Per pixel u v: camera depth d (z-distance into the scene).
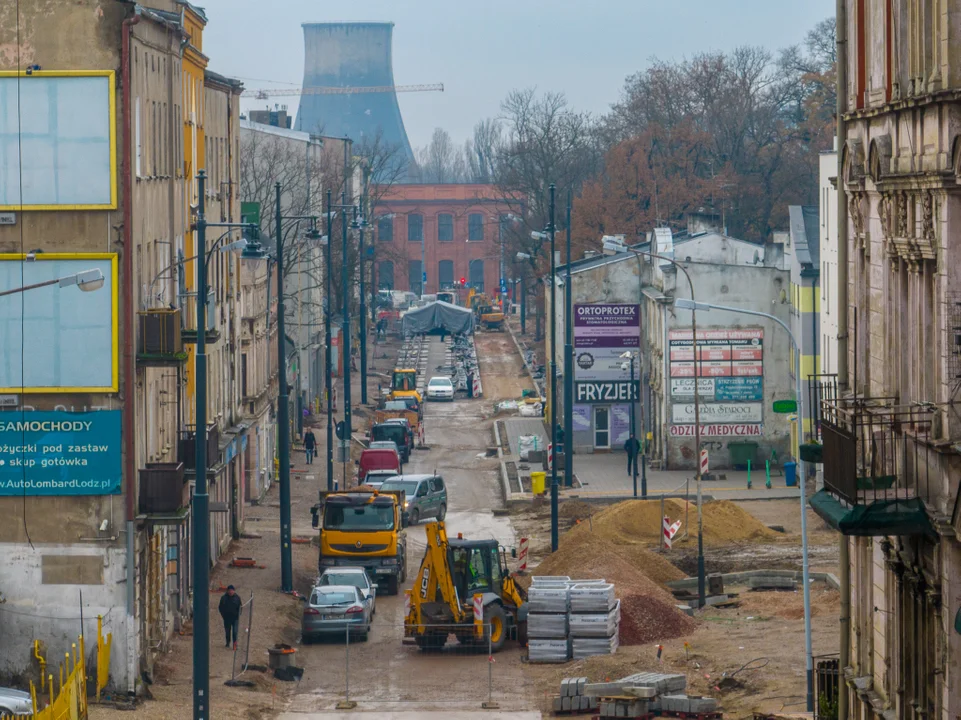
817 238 192.00
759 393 198.12
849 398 61.25
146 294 97.19
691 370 198.12
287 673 101.50
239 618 110.25
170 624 107.31
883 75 58.44
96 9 90.12
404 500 144.00
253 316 173.62
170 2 123.12
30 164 90.56
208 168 138.25
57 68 90.38
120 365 91.38
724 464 198.62
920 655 56.16
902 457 54.75
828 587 128.25
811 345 178.50
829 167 171.12
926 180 52.06
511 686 98.56
